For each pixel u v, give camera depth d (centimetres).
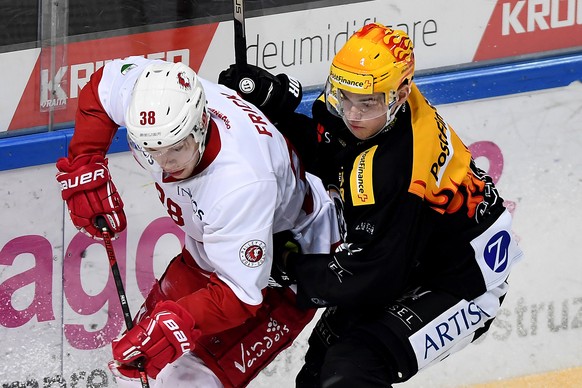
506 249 1033
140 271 1351
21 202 1323
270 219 911
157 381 1054
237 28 1064
